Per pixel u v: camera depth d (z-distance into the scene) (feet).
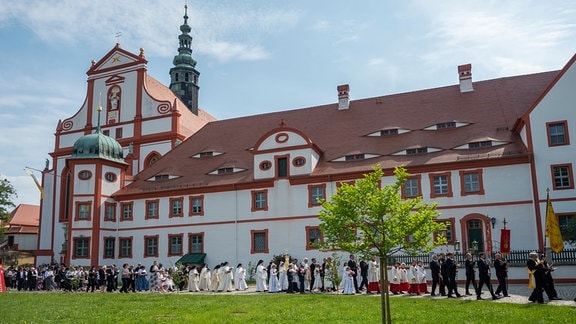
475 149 136.67
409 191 137.69
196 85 249.34
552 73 157.28
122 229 173.88
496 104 151.94
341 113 176.04
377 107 172.04
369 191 49.49
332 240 51.13
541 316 57.16
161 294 103.30
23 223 294.05
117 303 82.69
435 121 153.17
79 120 217.15
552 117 126.52
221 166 168.35
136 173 200.64
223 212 159.33
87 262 167.12
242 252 153.89
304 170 151.43
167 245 165.27
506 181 128.47
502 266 79.92
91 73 219.61
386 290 47.34
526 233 124.16
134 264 169.17
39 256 198.29
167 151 197.98
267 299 84.74
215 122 201.87
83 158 173.88
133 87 210.18
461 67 164.25
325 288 106.22
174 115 200.03
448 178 134.00
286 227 149.79
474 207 130.00
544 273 71.26
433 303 72.08
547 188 115.96
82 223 170.30
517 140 134.82
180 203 166.71
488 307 65.72
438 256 95.50
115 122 210.18
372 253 49.01
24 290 137.28
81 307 77.00
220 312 67.10
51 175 212.64
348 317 60.08
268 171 155.74
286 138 155.43
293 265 104.94
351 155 151.84
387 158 145.48
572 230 110.32
